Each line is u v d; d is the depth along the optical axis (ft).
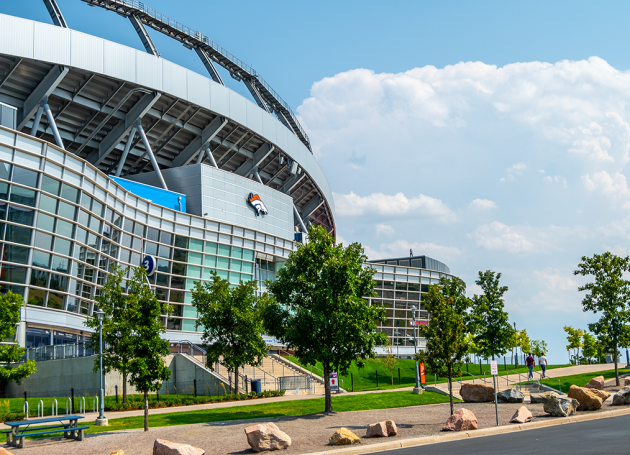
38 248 120.26
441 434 60.54
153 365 70.28
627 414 73.56
